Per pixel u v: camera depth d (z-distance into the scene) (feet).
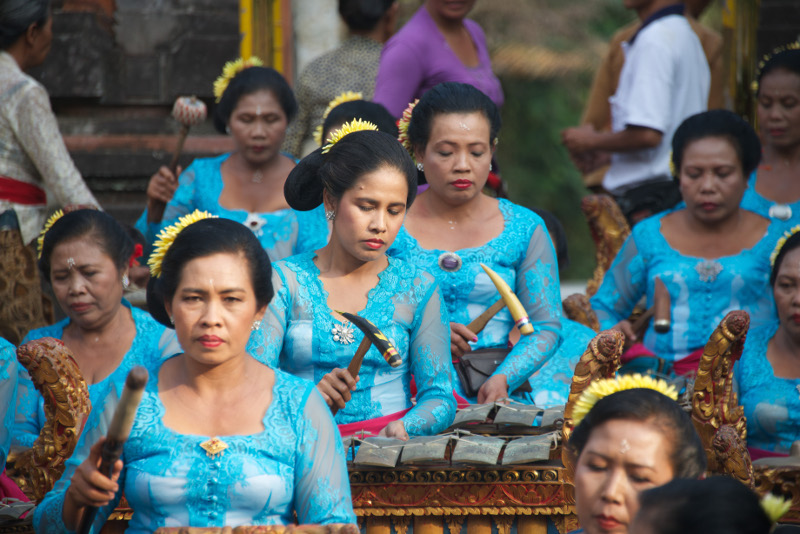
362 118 59.47
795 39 89.35
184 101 65.57
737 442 38.88
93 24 85.66
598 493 29.68
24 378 49.62
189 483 32.78
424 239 52.08
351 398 42.80
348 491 34.60
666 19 77.71
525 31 191.11
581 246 193.77
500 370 49.01
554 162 194.59
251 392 34.53
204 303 33.35
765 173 65.36
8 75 65.67
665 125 75.82
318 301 43.21
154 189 65.77
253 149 65.62
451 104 50.19
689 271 60.44
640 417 29.91
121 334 50.80
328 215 43.24
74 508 32.12
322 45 97.09
